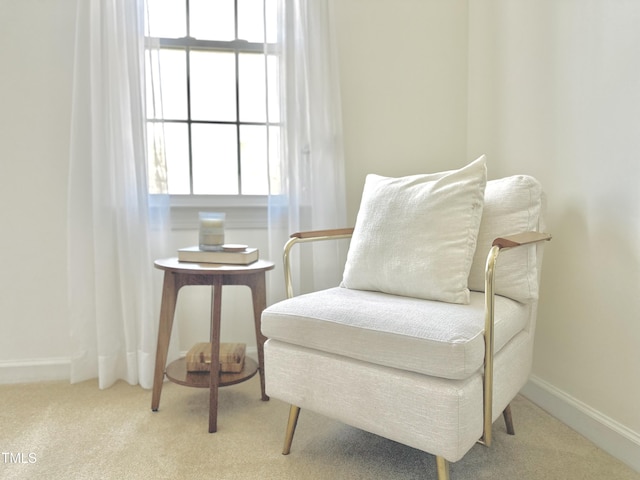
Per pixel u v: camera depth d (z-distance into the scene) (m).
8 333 1.93
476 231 1.33
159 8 2.04
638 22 1.26
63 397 1.77
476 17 2.11
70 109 1.92
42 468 1.28
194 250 1.70
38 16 1.87
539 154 1.68
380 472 1.27
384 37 2.11
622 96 1.32
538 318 1.70
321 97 1.96
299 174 1.96
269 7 1.95
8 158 1.89
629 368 1.32
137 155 1.84
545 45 1.64
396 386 1.09
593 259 1.44
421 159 2.18
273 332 1.33
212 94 2.11
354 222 2.13
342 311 1.22
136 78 1.83
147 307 1.85
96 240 1.83
